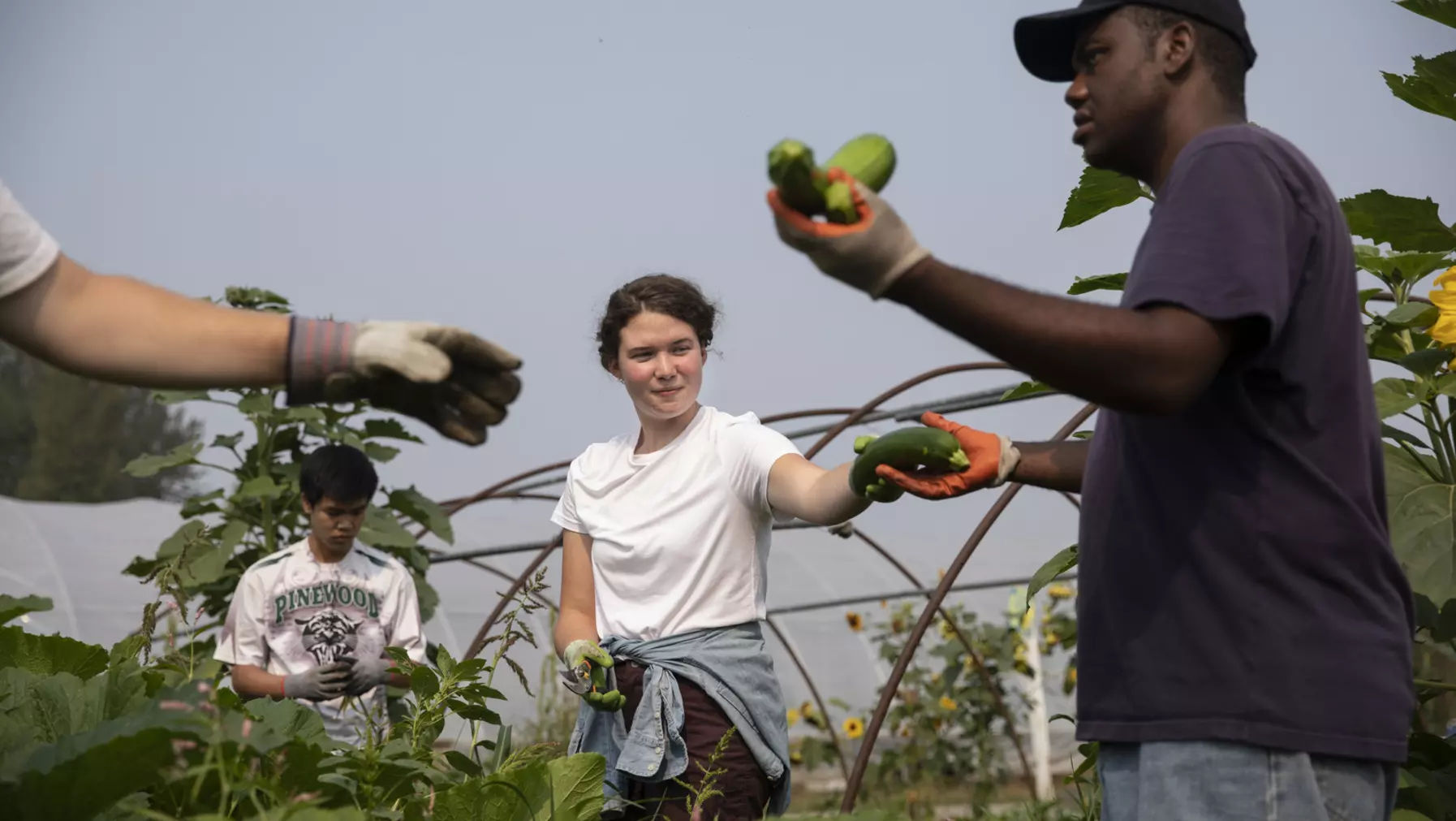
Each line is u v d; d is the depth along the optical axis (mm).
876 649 14461
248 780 1975
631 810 3129
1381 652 1787
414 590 4902
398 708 4852
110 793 1947
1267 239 1706
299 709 2561
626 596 3229
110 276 2096
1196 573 1817
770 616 14477
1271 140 1831
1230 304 1653
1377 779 1814
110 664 2826
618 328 3250
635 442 3430
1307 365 1790
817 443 6090
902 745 11547
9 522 13875
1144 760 1844
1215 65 1938
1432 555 2816
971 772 10586
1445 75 3139
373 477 4754
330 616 4672
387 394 1953
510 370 1979
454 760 2641
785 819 2109
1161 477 1854
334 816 1915
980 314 1609
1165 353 1623
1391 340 3332
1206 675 1794
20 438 47000
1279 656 1765
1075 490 2195
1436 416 3156
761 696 3133
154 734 1896
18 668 2473
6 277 1964
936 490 2160
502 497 8031
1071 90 2035
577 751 3240
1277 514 1780
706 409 3326
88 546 13891
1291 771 1755
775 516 3268
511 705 11797
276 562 4719
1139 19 1946
